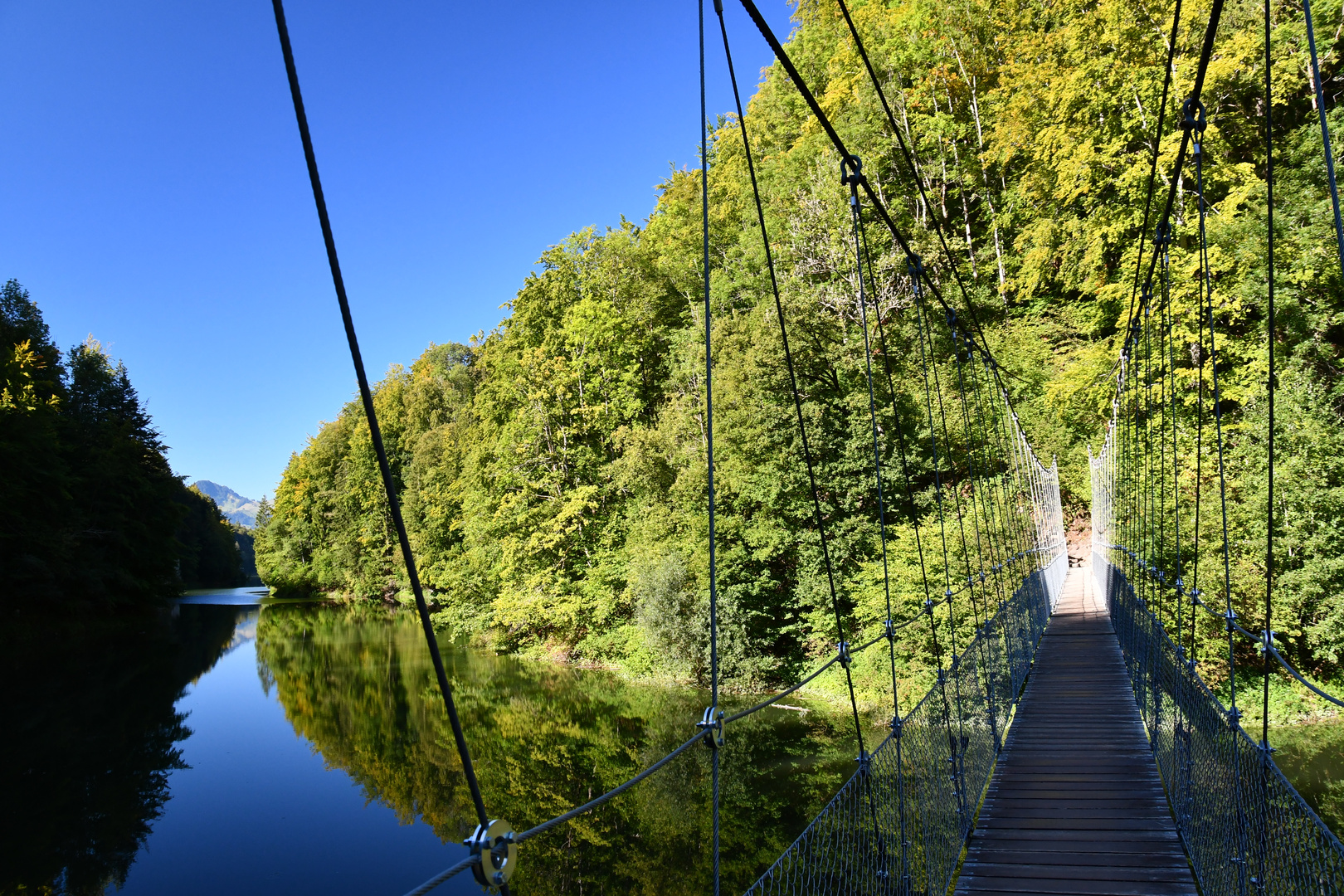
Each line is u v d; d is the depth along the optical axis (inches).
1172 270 714.8
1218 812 179.8
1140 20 770.2
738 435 796.0
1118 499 593.0
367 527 1969.7
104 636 1229.7
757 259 995.3
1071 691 358.0
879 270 872.3
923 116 1113.4
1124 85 774.5
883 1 1322.6
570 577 1033.5
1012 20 1099.9
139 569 1566.2
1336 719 530.0
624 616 941.8
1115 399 701.9
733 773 526.0
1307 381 613.0
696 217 1259.2
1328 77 689.0
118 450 1542.8
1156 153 227.1
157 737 659.4
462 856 435.5
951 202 1163.3
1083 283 909.8
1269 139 112.3
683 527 852.6
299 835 462.3
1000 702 301.1
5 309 1524.4
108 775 562.9
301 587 2411.4
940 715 212.1
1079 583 805.2
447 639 1214.9
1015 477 611.8
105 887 395.2
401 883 400.5
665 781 525.3
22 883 399.5
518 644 1061.8
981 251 1067.3
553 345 1189.7
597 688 798.5
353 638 1262.3
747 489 783.7
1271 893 146.9
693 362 1005.2
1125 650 401.1
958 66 1154.0
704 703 706.2
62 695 804.0
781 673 765.3
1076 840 212.7
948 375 861.8
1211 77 687.1
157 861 423.2
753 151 1202.0
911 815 175.5
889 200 1015.6
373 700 789.2
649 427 1060.5
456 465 1518.2
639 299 1209.4
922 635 636.7
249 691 836.0
